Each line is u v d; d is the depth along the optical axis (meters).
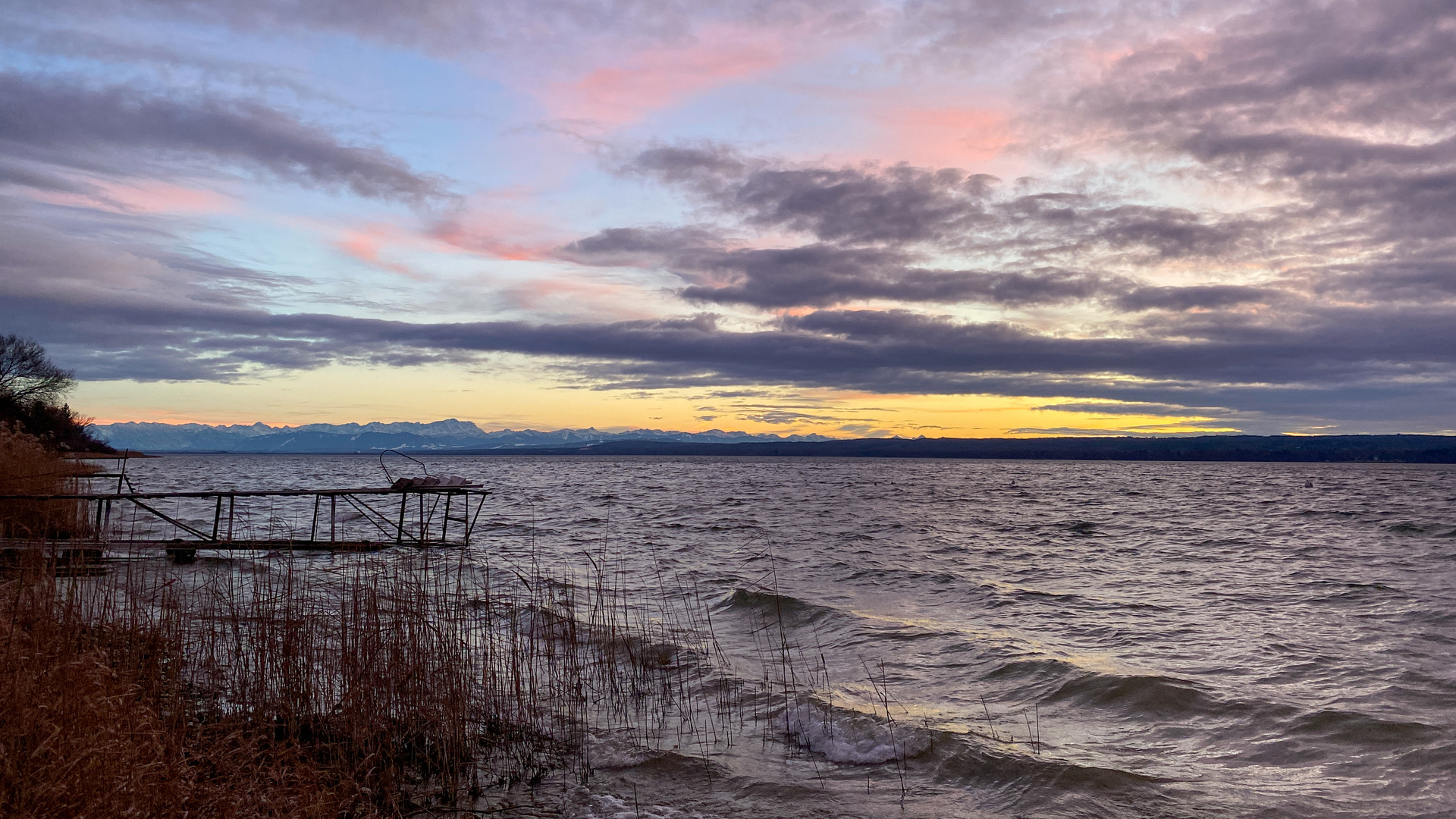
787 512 43.31
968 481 103.62
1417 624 13.03
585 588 15.43
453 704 6.91
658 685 9.30
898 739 7.30
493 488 66.50
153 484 57.47
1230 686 9.13
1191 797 6.09
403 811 5.81
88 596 7.96
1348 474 145.75
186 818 4.35
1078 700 8.66
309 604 8.57
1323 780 6.43
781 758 7.07
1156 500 59.50
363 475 90.50
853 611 14.04
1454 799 5.96
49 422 59.50
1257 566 21.84
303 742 6.64
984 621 13.62
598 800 6.14
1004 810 5.91
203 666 7.49
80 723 4.65
